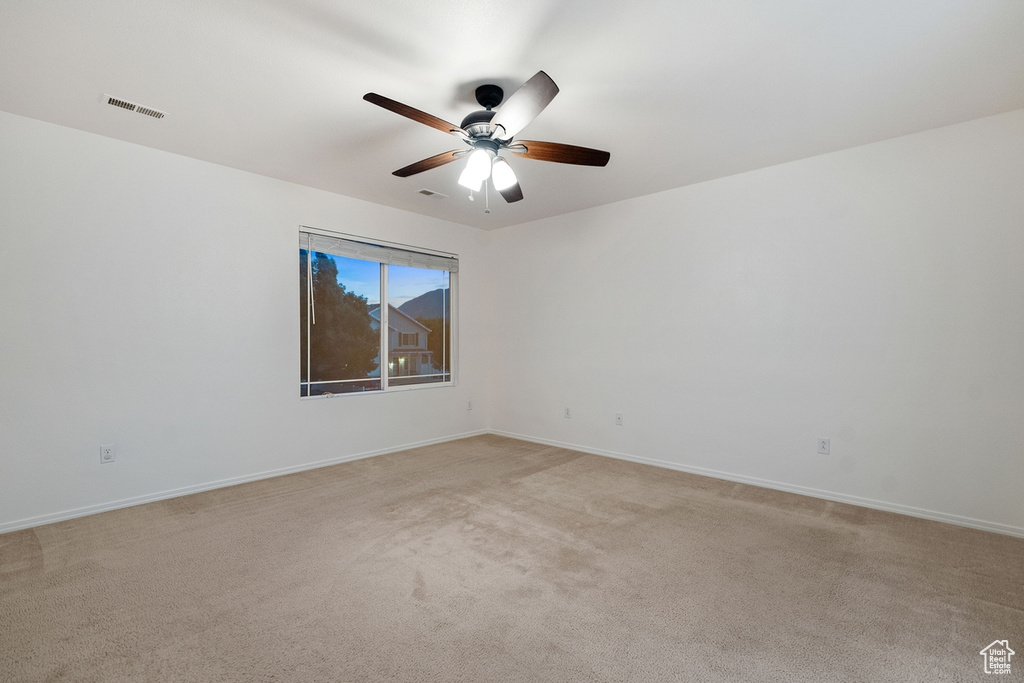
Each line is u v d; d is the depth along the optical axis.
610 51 1.98
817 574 2.12
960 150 2.68
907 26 1.82
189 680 1.45
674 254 3.84
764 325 3.39
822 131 2.77
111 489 2.89
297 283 3.72
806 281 3.21
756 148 3.02
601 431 4.33
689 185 3.74
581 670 1.50
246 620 1.76
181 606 1.85
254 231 3.49
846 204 3.05
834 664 1.53
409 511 2.88
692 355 3.75
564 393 4.62
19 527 2.58
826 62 2.06
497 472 3.75
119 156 2.90
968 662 1.54
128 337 2.95
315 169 3.38
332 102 2.42
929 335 2.79
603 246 4.30
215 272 3.30
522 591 1.97
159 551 2.32
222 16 1.76
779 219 3.31
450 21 1.79
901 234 2.87
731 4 1.69
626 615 1.80
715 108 2.48
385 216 4.30
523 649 1.60
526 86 1.78
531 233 4.90
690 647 1.62
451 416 4.94
